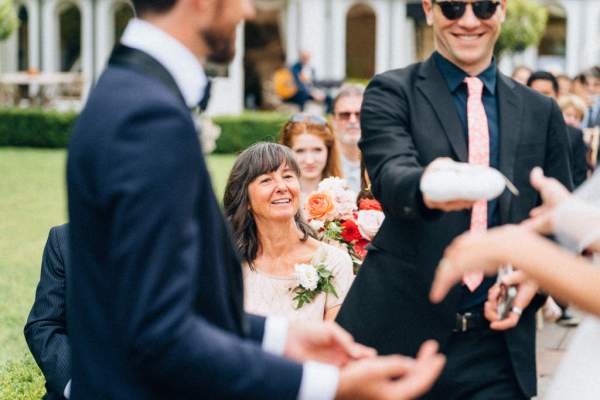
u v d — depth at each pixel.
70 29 27.08
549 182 2.19
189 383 1.71
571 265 1.85
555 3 26.72
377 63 26.67
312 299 4.17
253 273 4.20
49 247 3.88
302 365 1.79
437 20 3.04
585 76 9.16
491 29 3.02
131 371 1.79
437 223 2.97
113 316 1.79
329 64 26.34
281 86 22.58
